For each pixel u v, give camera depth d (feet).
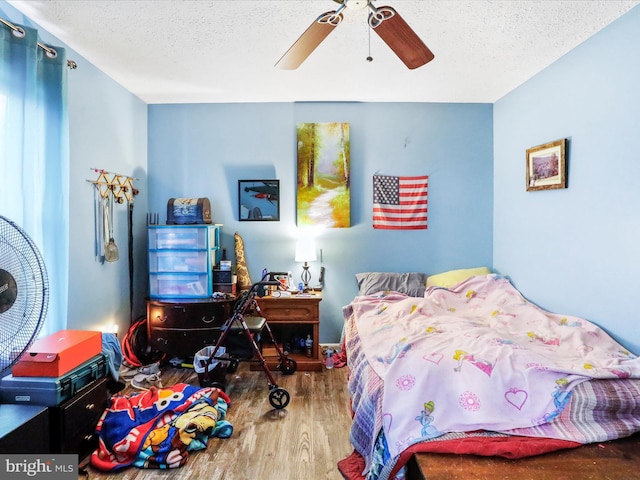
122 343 10.50
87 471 6.12
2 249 4.25
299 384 9.69
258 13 7.00
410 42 5.91
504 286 10.66
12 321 4.32
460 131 12.26
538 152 9.66
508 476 4.35
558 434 4.95
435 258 12.28
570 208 8.63
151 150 12.23
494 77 10.14
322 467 6.29
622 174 7.16
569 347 7.09
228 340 11.04
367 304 10.24
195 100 12.00
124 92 10.75
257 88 10.94
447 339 6.92
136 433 6.61
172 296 10.83
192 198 11.79
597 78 7.75
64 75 7.13
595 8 6.86
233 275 11.29
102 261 9.63
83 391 6.40
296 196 12.25
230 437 7.18
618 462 4.62
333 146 12.12
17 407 5.38
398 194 12.28
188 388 8.20
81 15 7.04
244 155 12.26
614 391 5.26
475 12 6.97
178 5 6.73
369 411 5.90
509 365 5.64
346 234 12.29
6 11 6.56
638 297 6.86
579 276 8.36
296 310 10.85
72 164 8.43
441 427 5.03
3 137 6.03
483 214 12.24
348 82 10.48
